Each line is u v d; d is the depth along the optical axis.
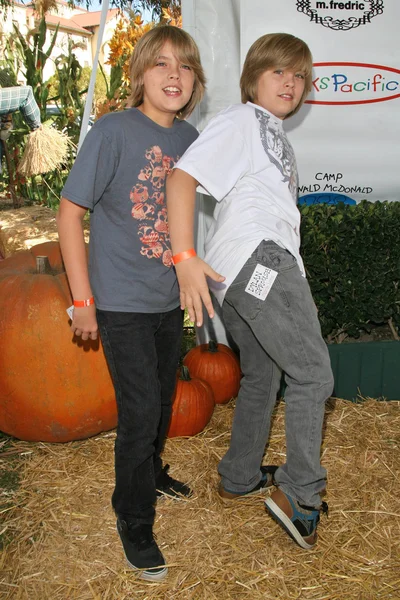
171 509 2.70
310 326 2.19
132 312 2.19
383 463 3.10
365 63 3.64
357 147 3.79
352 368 3.76
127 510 2.28
